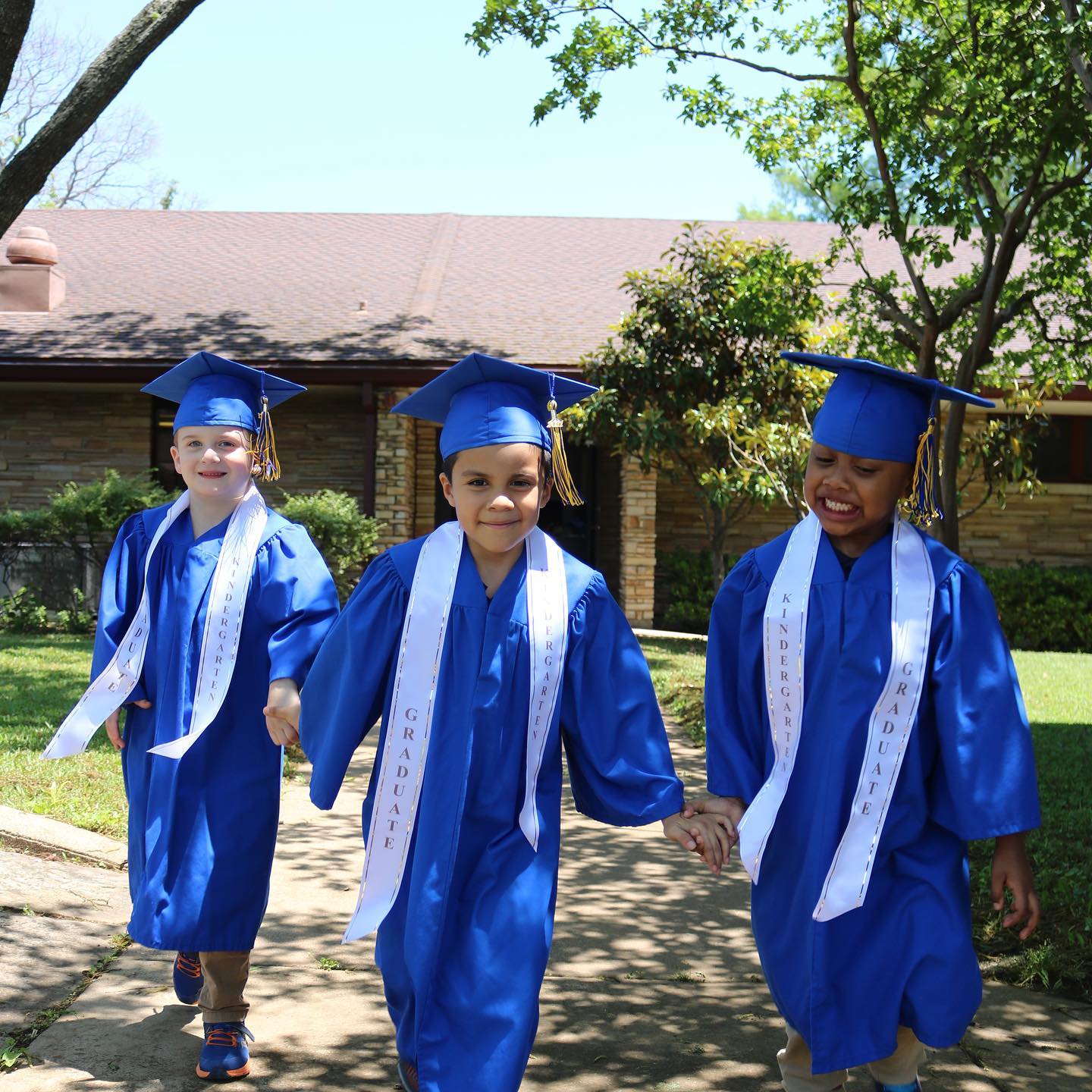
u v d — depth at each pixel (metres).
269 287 16.83
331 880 5.09
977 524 15.82
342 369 13.98
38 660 10.40
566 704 2.86
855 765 2.73
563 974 4.12
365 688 2.86
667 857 5.68
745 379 12.50
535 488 2.82
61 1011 3.63
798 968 2.76
